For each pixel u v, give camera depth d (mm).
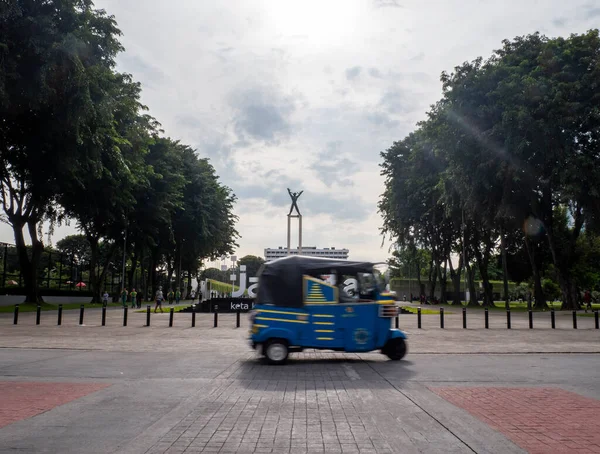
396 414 6715
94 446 5309
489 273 96625
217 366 10953
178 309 39188
